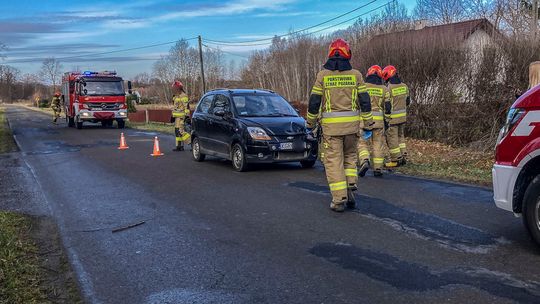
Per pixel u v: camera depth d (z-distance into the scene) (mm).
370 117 6527
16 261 4945
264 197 7664
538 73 9133
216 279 4445
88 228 6277
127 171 10750
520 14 22000
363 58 15914
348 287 4145
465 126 12805
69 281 4543
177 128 14516
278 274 4496
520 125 4891
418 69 14047
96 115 25516
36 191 8797
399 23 24469
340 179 6480
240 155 10164
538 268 4402
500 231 5512
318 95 6375
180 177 9773
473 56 12727
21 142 18641
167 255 5137
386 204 6910
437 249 4980
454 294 3912
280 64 43812
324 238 5473
